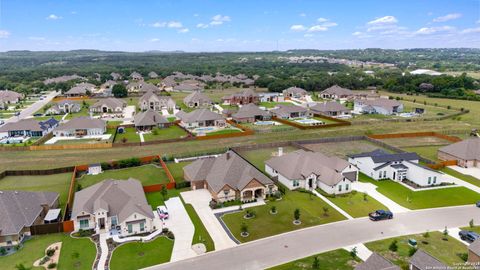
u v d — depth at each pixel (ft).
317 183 231.50
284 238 168.76
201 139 358.64
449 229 175.73
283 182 237.45
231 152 241.55
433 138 360.48
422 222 183.21
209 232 175.73
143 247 162.20
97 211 175.73
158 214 193.88
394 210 197.57
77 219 176.65
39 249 160.97
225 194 210.38
